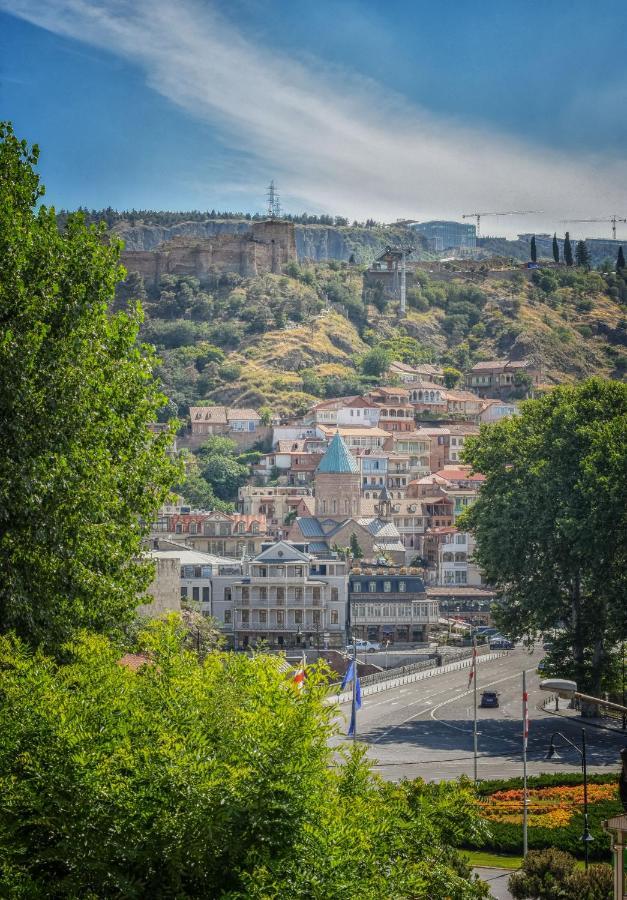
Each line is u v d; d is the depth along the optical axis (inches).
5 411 2861.7
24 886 1727.4
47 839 1883.6
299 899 1721.2
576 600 6953.7
